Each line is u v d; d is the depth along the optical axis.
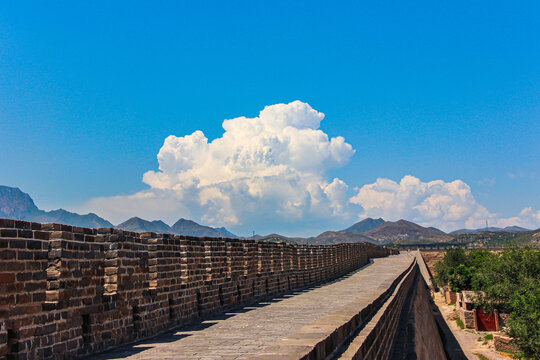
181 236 17.11
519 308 42.69
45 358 9.76
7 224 9.05
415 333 21.59
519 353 42.88
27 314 9.40
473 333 61.62
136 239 13.80
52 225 10.30
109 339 12.03
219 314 19.61
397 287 27.22
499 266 57.03
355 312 11.90
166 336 14.13
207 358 10.02
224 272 20.98
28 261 9.52
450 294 86.88
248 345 11.77
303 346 7.22
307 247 36.62
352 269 57.12
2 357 8.80
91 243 11.59
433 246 199.12
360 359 9.51
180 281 16.70
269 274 27.39
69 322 10.52
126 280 13.03
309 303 23.30
